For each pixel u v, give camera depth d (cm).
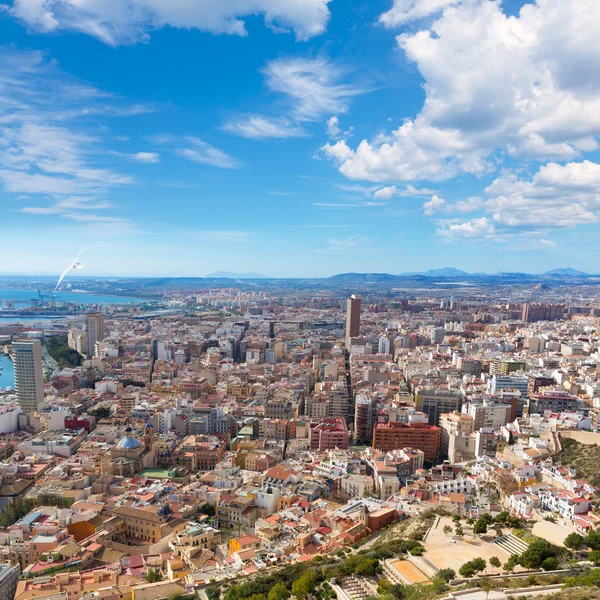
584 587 18338
